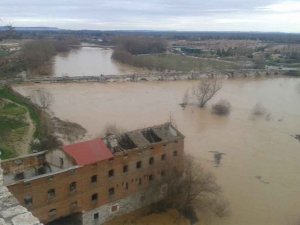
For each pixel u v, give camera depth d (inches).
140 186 2413.9
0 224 556.7
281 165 3459.6
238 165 3405.5
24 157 2113.7
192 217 2406.5
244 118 5113.2
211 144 3939.5
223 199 2694.4
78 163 2079.2
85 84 7116.1
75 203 2114.9
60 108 5147.6
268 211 2620.6
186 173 2561.5
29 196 1914.4
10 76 7101.4
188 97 6205.7
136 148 2329.0
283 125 4849.9
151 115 4987.7
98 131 4104.3
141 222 2315.5
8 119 3917.3
